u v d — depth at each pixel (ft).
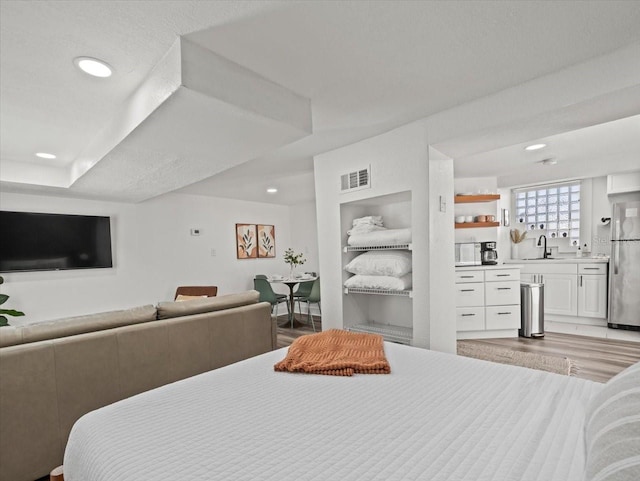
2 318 10.77
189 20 4.50
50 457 5.65
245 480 2.56
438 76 6.25
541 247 17.99
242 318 8.91
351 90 6.66
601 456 2.04
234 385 4.41
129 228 15.35
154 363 7.04
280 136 6.96
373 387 4.25
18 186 11.46
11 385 5.28
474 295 13.89
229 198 19.24
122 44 4.99
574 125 7.00
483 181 15.65
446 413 3.51
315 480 2.54
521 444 2.91
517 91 6.65
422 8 4.44
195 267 17.70
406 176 8.52
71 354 5.90
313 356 5.25
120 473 2.71
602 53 5.63
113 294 14.78
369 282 9.50
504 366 4.87
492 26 4.86
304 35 4.93
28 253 12.47
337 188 10.28
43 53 5.20
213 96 5.22
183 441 3.12
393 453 2.85
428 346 8.23
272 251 21.54
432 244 8.25
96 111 7.33
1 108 7.16
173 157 8.18
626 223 14.24
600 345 12.28
